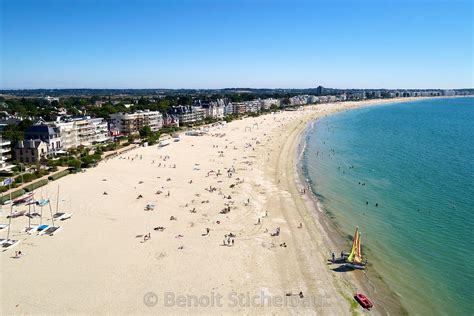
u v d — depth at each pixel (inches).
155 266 2881.4
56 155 6948.8
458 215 3986.2
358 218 3961.6
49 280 2667.3
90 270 2805.1
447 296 2596.0
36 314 2301.9
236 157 7130.9
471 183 5167.3
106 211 4042.8
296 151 7849.4
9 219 3774.6
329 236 3521.2
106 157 6904.5
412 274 2866.6
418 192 4800.7
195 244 3277.6
